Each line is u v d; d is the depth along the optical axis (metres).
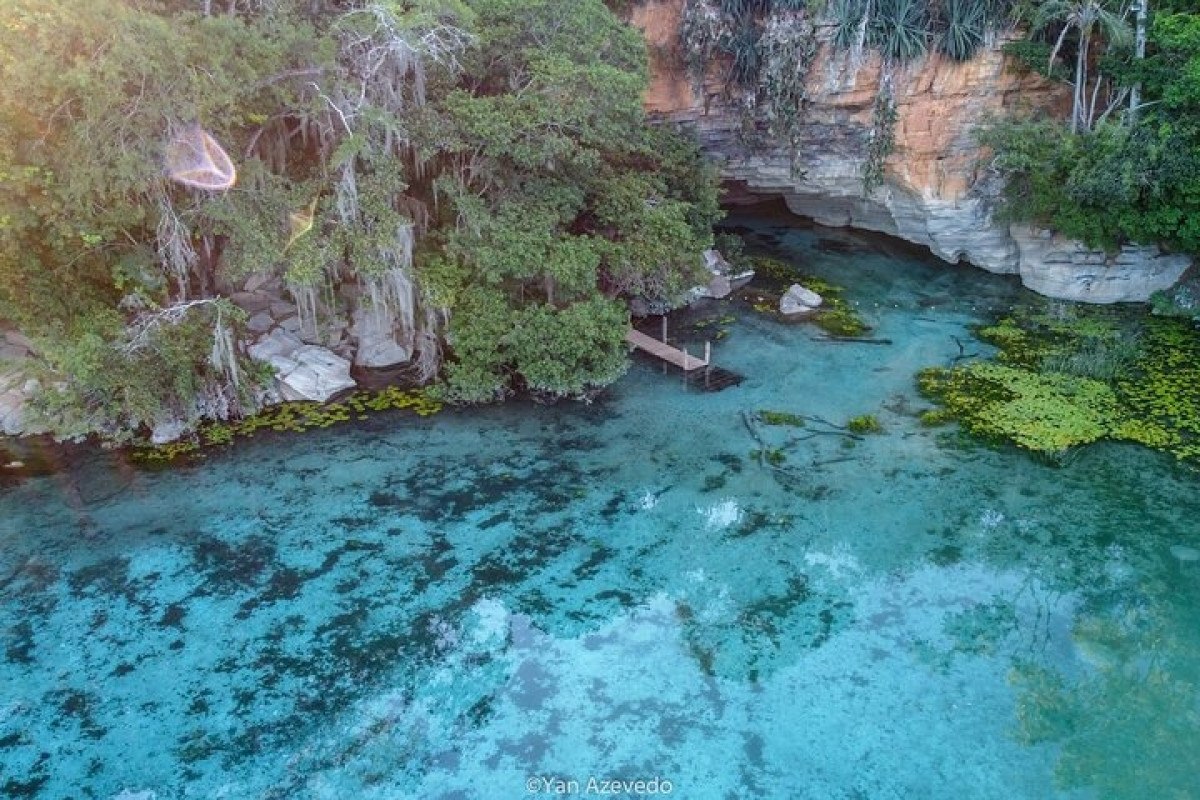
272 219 19.34
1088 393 22.06
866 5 26.20
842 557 17.02
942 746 13.02
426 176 23.09
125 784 12.59
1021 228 27.62
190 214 19.19
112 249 19.95
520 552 17.30
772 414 21.77
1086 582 16.25
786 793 12.34
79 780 12.64
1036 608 15.67
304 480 19.42
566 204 22.88
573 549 17.36
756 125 29.50
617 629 15.41
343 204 19.59
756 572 16.69
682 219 24.77
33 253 18.94
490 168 22.03
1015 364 23.78
